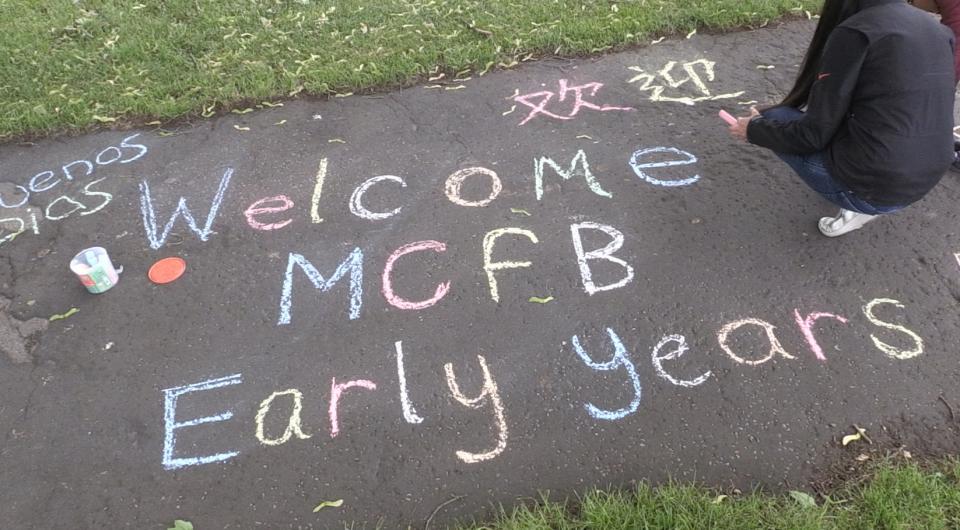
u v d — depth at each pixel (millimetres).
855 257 3244
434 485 2547
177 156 4109
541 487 2516
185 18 5316
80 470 2674
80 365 3043
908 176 2734
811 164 3039
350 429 2732
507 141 4059
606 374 2855
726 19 4871
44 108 4438
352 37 4941
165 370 2998
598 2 5152
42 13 5453
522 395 2805
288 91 4531
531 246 3414
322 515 2486
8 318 3268
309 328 3117
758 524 2326
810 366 2826
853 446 2564
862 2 2625
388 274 3328
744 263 3254
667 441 2623
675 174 3754
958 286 3098
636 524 2344
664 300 3119
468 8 5160
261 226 3627
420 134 4152
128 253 3533
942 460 2500
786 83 4352
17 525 2523
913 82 2570
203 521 2498
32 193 3928
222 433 2754
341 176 3889
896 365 2812
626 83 4457
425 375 2900
